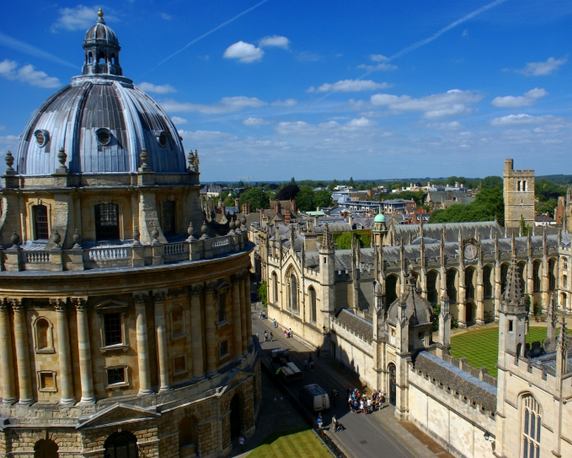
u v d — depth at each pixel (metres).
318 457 63.62
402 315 70.94
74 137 61.03
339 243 165.12
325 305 98.81
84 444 56.12
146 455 58.97
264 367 95.88
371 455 62.91
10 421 56.69
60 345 56.34
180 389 61.09
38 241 62.53
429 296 120.50
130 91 68.38
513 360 50.56
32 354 57.47
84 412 56.81
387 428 69.69
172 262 60.41
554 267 134.12
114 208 62.28
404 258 112.94
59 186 58.50
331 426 70.75
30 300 56.62
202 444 63.12
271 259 125.75
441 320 72.25
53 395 57.97
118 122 63.34
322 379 88.50
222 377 65.75
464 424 59.94
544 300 132.75
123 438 58.97
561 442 45.50
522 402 50.25
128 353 59.03
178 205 68.19
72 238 59.50
